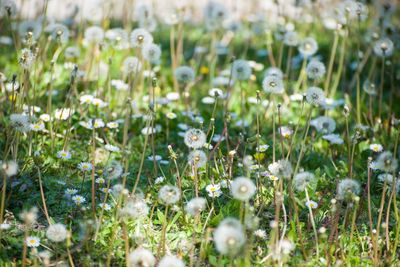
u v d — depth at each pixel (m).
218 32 6.67
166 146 4.45
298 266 3.17
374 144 4.16
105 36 5.47
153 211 3.59
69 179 3.85
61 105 4.70
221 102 5.13
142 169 4.09
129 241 3.32
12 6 4.72
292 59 6.15
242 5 8.00
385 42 4.84
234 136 4.57
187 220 3.49
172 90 5.46
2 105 4.41
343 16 5.25
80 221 3.41
